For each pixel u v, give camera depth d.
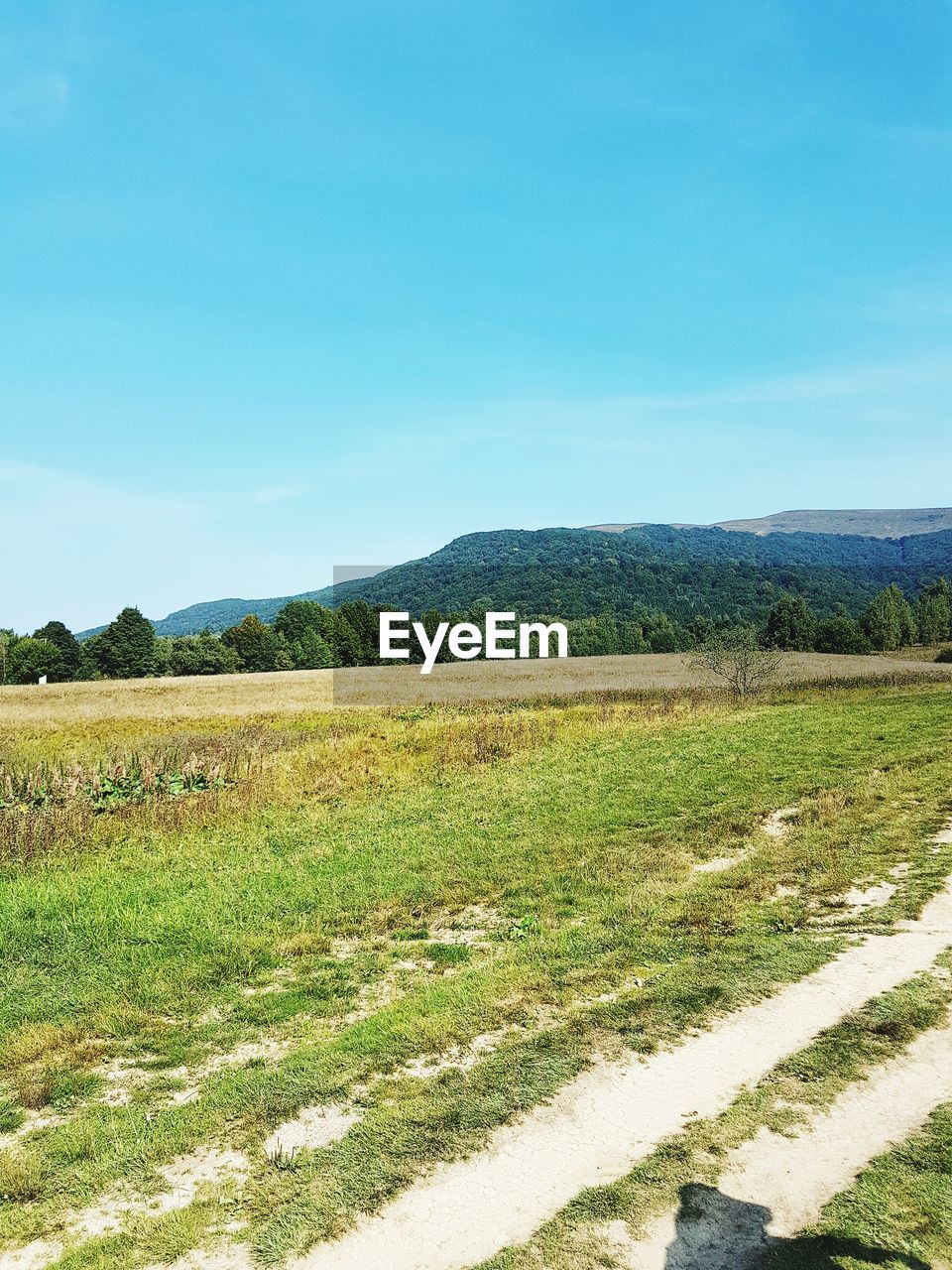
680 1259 4.11
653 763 19.45
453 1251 4.25
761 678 37.25
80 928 9.96
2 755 27.08
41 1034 7.33
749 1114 5.32
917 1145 4.88
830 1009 6.76
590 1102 5.59
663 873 11.20
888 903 9.38
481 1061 6.30
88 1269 4.28
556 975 7.88
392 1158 5.08
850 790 15.08
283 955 9.16
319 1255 4.28
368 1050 6.60
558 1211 4.50
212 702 43.09
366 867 12.47
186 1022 7.63
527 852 12.77
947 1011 6.57
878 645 86.94
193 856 13.53
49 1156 5.37
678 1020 6.72
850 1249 4.09
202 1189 4.93
